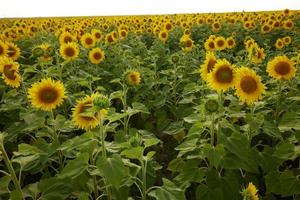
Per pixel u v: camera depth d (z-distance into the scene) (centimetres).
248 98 145
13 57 283
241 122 222
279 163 145
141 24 830
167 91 254
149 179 142
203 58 360
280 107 199
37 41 527
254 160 140
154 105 240
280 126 150
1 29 877
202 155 138
